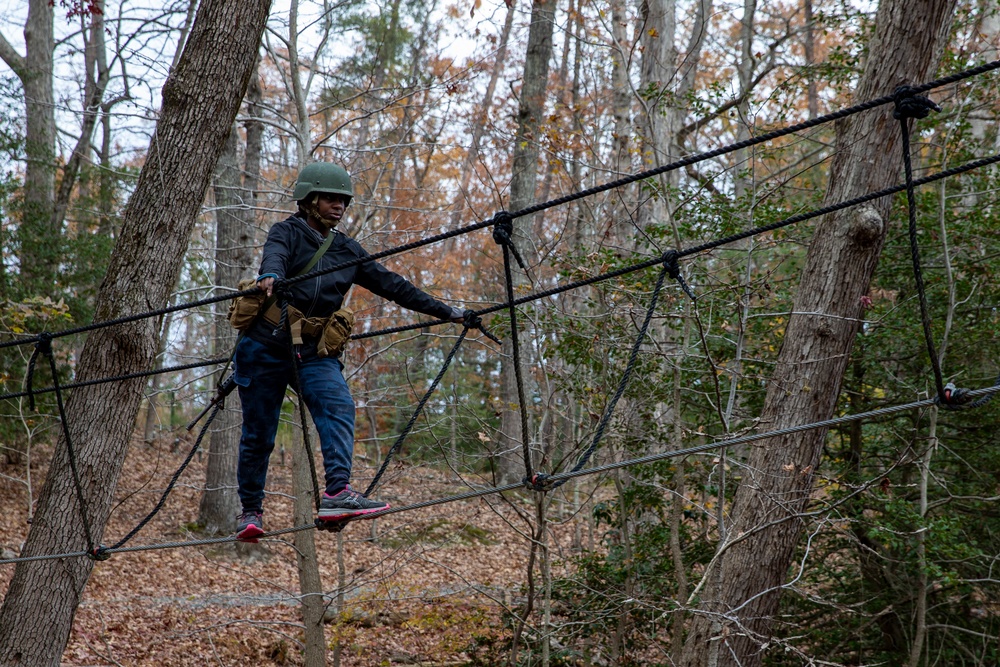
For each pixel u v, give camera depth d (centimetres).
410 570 1402
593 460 948
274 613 1354
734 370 858
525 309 927
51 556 544
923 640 972
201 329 1928
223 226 1446
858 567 1033
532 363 961
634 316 880
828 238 811
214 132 679
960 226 941
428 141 1165
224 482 1681
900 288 1027
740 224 945
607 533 1123
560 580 1012
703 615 805
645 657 1110
